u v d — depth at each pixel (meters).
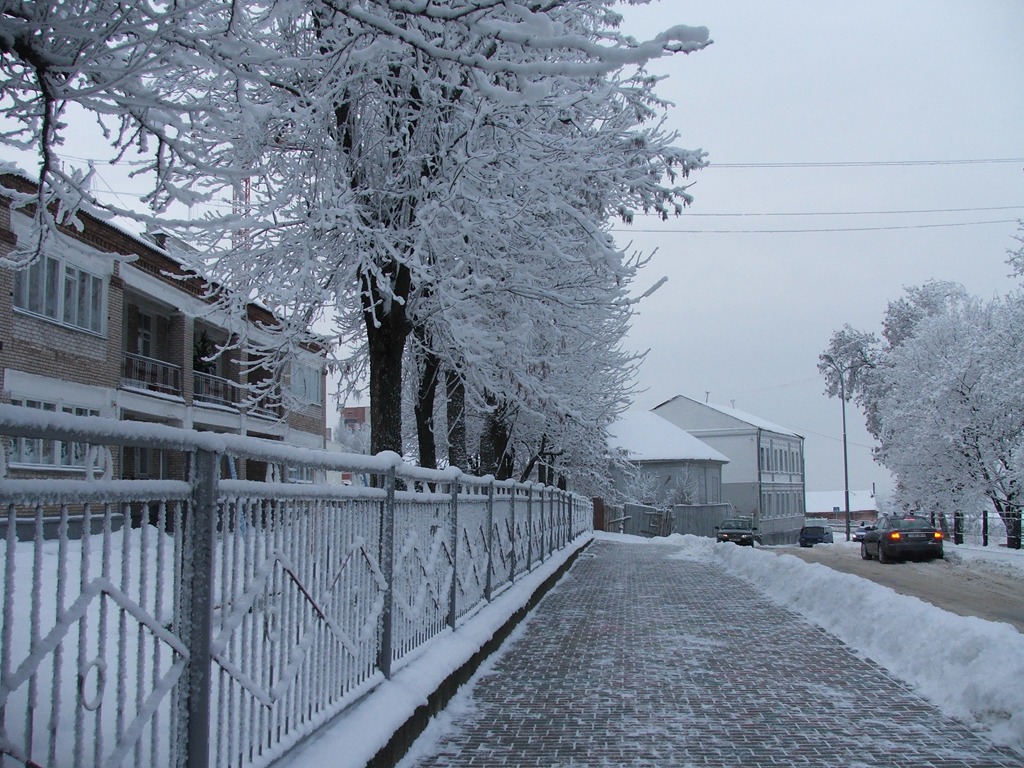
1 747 2.42
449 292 9.36
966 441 33.53
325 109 8.43
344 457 5.05
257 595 3.86
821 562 25.47
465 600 8.94
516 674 8.19
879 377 55.19
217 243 9.95
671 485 58.75
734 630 10.95
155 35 4.11
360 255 9.06
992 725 6.24
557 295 10.09
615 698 7.23
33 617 2.53
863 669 8.42
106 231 20.38
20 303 18.23
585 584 17.03
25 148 4.69
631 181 9.98
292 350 11.37
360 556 5.51
